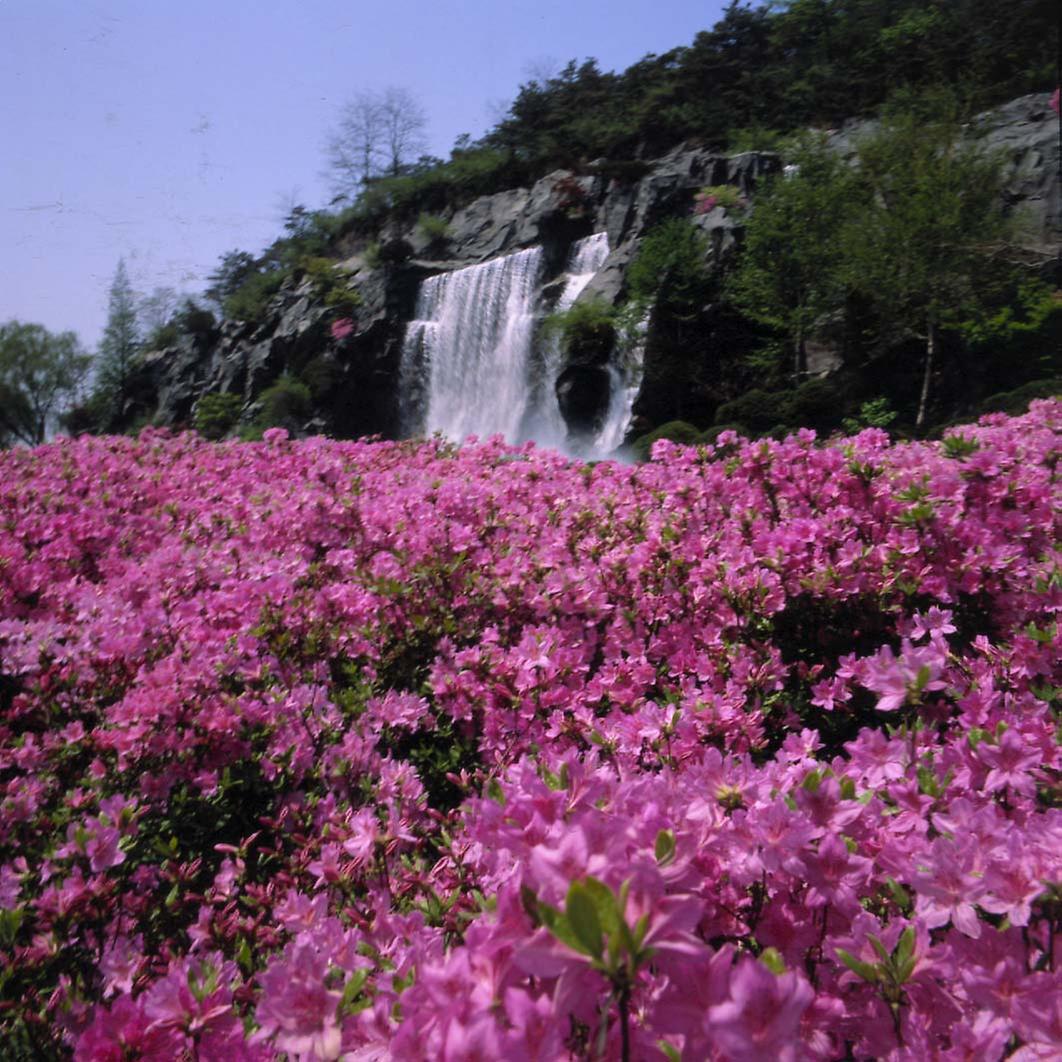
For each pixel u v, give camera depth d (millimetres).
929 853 1442
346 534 4805
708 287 29109
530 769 1651
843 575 3500
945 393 23969
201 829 2832
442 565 4016
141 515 5719
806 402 22156
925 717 2781
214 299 59219
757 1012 967
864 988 1464
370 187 56188
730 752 2428
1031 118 28234
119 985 2158
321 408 39594
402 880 2160
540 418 33344
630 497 4863
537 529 4652
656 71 56594
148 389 56906
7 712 3451
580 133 51500
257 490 6055
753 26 52375
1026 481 3688
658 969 1150
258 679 3199
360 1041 1362
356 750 2934
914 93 30703
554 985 1117
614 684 3182
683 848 1208
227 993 1602
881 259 23047
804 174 26828
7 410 61156
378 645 3732
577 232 37000
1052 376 22656
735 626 3469
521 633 3854
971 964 1377
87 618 3887
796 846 1450
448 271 40219
